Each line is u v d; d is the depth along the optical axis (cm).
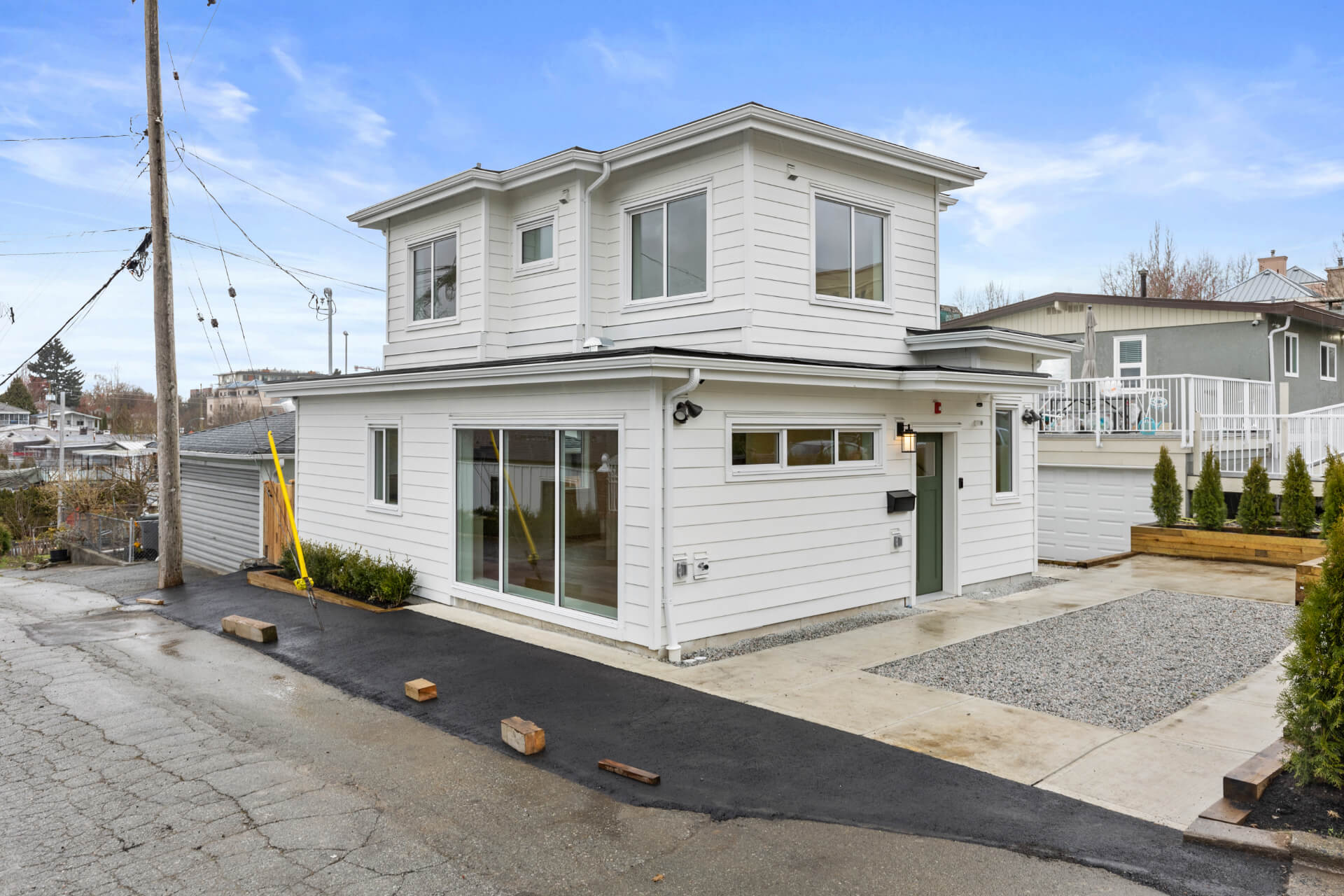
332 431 1324
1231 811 463
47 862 443
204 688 764
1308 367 2033
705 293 996
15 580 1723
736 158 962
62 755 598
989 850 440
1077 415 1588
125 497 2911
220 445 1812
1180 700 672
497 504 1002
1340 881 401
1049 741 587
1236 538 1313
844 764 554
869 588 1001
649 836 467
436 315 1338
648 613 805
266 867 437
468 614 1023
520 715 665
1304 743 487
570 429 895
